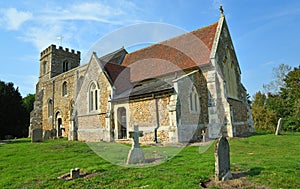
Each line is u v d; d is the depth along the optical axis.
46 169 7.10
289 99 31.20
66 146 12.75
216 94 14.42
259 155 8.58
